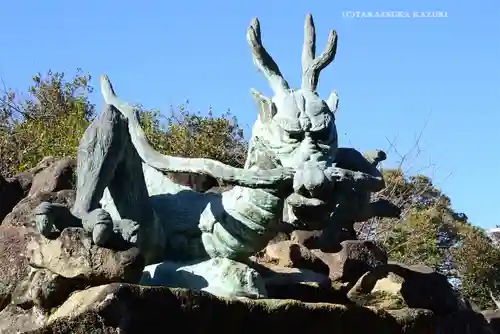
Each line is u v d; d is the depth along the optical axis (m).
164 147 14.14
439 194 18.77
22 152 13.31
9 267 5.51
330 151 5.45
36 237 4.97
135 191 5.48
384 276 6.94
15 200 6.70
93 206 5.02
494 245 19.52
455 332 7.38
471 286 18.16
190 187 6.86
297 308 5.39
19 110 16.08
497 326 8.59
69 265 4.81
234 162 15.30
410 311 6.38
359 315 5.84
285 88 5.71
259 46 5.83
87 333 4.50
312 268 7.02
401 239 15.96
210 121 15.66
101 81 6.25
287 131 5.43
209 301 4.92
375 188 5.31
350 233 7.60
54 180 6.38
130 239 4.92
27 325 4.96
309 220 5.15
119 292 4.52
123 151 5.24
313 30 5.93
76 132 13.82
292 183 5.25
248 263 6.03
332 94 5.80
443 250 18.44
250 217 5.58
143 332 4.59
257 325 5.17
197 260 5.77
